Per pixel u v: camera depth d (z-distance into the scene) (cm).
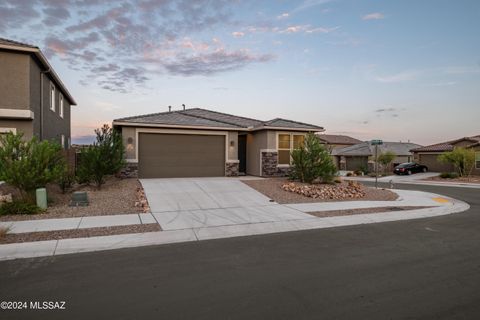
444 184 2488
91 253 638
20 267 555
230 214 1014
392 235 806
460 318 385
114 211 998
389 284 489
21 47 1293
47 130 1638
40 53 1348
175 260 598
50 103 1712
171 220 914
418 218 1048
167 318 382
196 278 510
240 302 425
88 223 852
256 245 704
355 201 1333
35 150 1039
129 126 1658
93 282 491
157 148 1725
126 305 414
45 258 603
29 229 783
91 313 393
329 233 822
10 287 471
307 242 732
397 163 4494
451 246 707
